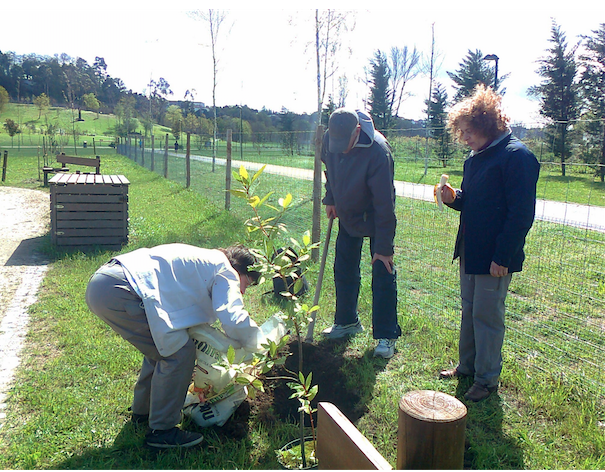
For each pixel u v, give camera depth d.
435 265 6.38
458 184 8.41
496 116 2.90
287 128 43.41
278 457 2.64
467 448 2.71
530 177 2.79
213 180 15.46
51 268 6.18
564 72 24.16
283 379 3.46
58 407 3.04
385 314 3.73
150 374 2.79
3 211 10.55
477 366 3.16
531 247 7.29
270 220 2.55
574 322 4.56
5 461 2.57
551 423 2.92
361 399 3.24
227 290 2.63
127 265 2.58
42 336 4.16
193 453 2.61
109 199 7.10
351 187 3.64
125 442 2.71
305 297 5.04
